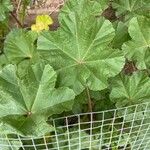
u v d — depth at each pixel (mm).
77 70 314
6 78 301
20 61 352
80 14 321
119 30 355
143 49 338
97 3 348
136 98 329
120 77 331
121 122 326
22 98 301
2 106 300
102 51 312
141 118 327
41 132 296
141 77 330
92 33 313
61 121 356
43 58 315
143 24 335
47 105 301
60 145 337
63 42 315
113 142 340
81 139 333
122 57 309
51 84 300
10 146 320
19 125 295
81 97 349
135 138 341
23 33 357
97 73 310
